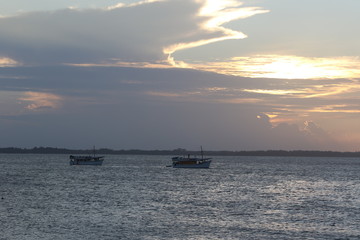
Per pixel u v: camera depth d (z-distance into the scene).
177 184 139.12
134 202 90.94
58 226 64.00
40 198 96.06
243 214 76.88
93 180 152.50
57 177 167.00
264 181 159.62
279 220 71.12
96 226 64.31
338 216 75.56
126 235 59.06
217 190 120.94
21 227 62.91
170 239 57.25
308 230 63.41
